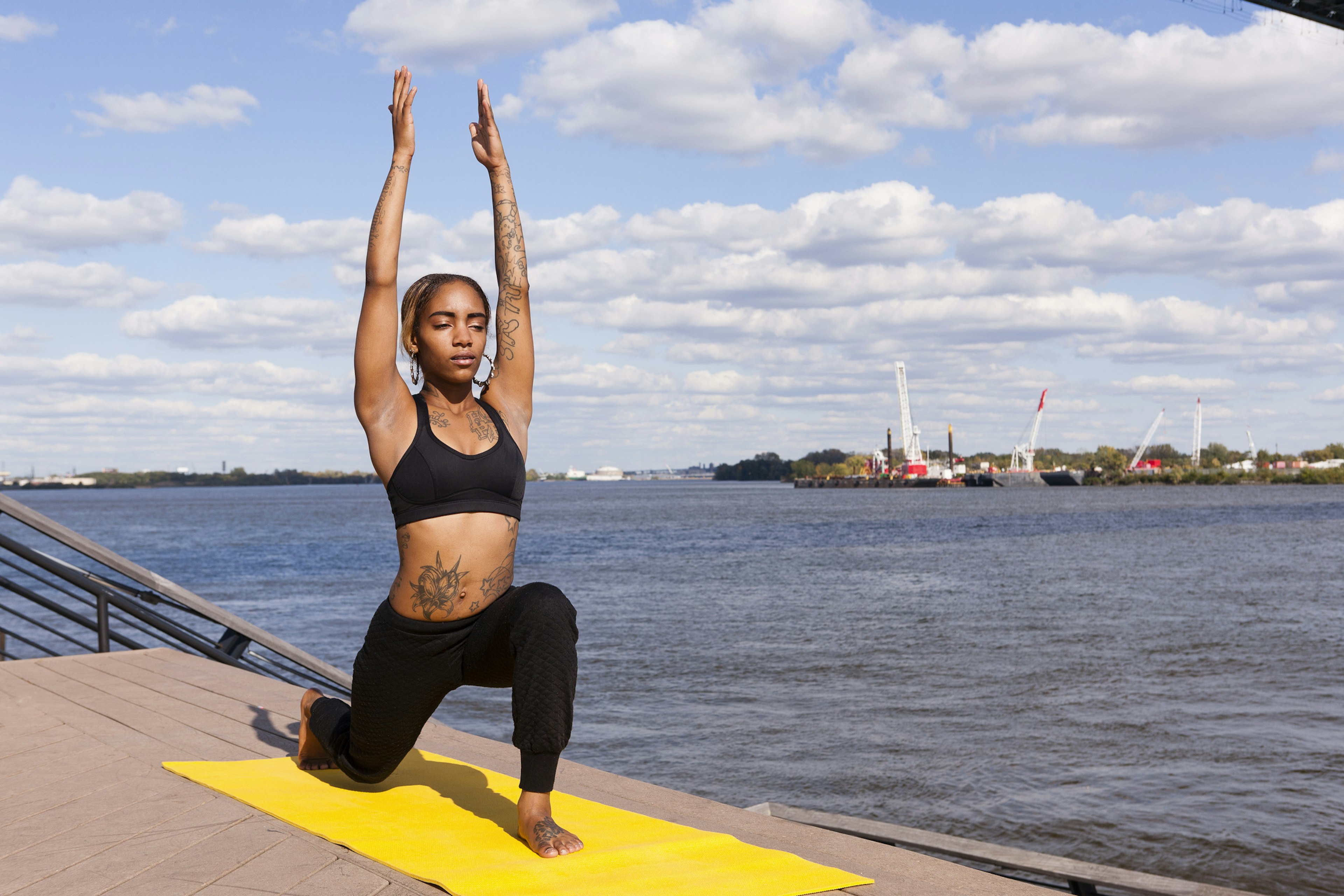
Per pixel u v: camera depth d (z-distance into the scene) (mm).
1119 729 14242
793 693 17094
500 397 2695
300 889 2090
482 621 2492
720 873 2219
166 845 2400
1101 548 56219
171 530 84938
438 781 3109
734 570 43469
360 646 22234
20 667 5008
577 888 2074
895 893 2162
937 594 33875
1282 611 28109
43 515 5078
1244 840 9586
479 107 2850
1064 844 9602
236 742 3578
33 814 2664
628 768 12406
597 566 45750
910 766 12367
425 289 2475
